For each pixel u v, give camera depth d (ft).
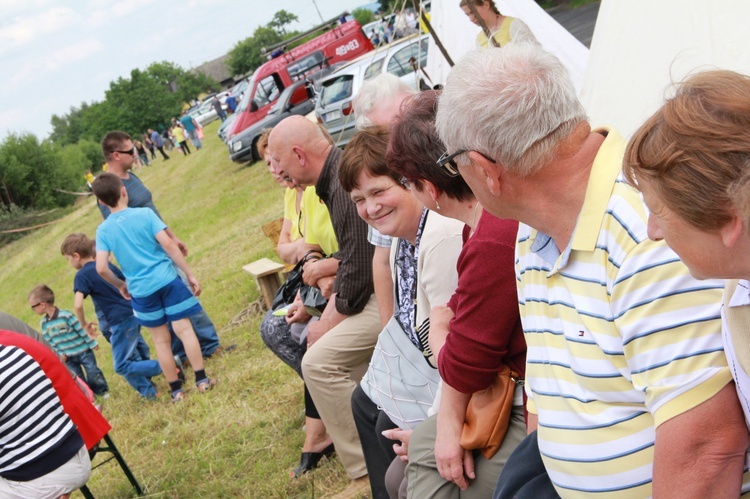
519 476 5.60
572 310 4.61
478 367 6.17
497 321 6.01
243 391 17.01
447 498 6.72
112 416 19.25
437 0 21.75
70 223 95.91
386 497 9.30
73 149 172.65
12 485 10.20
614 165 4.43
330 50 62.95
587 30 25.16
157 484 14.03
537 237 4.91
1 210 116.06
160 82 313.53
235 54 310.04
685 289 3.98
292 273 12.60
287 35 312.29
